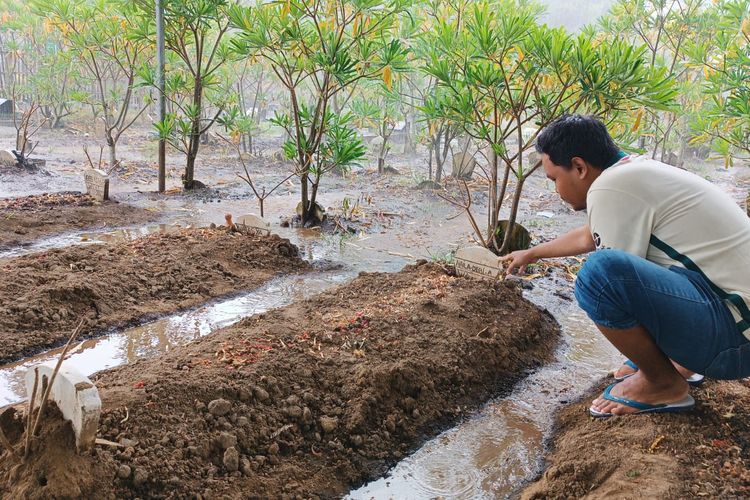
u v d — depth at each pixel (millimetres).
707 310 2365
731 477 2299
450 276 4414
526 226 6965
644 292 2389
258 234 5496
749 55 6840
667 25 9852
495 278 4230
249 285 4629
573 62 4422
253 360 2908
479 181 9234
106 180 7098
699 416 2680
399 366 2928
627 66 4355
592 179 2658
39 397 2205
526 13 5746
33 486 1982
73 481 1993
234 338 3213
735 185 10523
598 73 4387
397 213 7398
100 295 3973
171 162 10906
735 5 7336
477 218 7336
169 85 7992
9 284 3936
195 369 2777
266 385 2721
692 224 2398
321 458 2482
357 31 5855
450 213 7523
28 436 2051
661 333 2449
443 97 5379
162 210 7117
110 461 2107
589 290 2514
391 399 2850
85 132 14102
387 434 2676
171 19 7859
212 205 7559
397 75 7715
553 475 2418
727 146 6582
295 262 5195
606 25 9969
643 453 2443
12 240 5449
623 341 2541
